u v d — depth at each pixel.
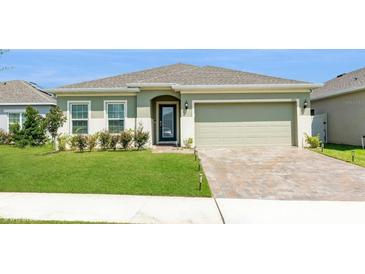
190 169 11.84
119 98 18.81
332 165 12.62
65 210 7.55
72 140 16.97
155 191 9.26
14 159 14.12
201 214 7.30
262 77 19.41
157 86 18.12
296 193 9.12
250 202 8.27
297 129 17.88
